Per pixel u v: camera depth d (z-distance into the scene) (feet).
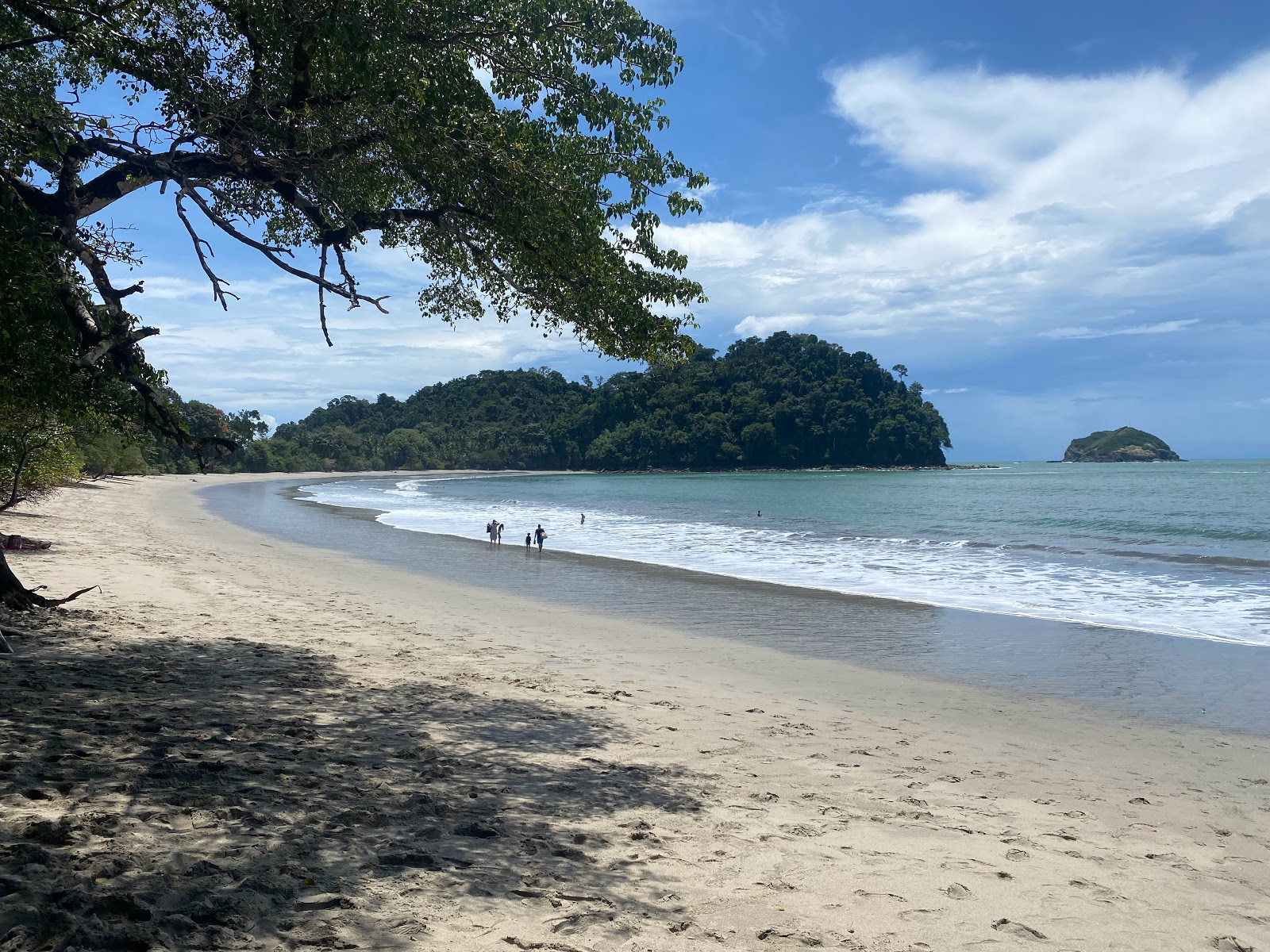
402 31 20.61
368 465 565.12
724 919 12.36
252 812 14.24
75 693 22.03
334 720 22.76
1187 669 41.01
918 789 21.75
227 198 28.19
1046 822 19.72
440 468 615.98
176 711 21.49
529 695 29.71
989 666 41.52
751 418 606.96
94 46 20.71
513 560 88.07
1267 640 48.03
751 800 19.13
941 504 209.56
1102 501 208.85
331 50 20.59
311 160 23.52
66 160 21.39
